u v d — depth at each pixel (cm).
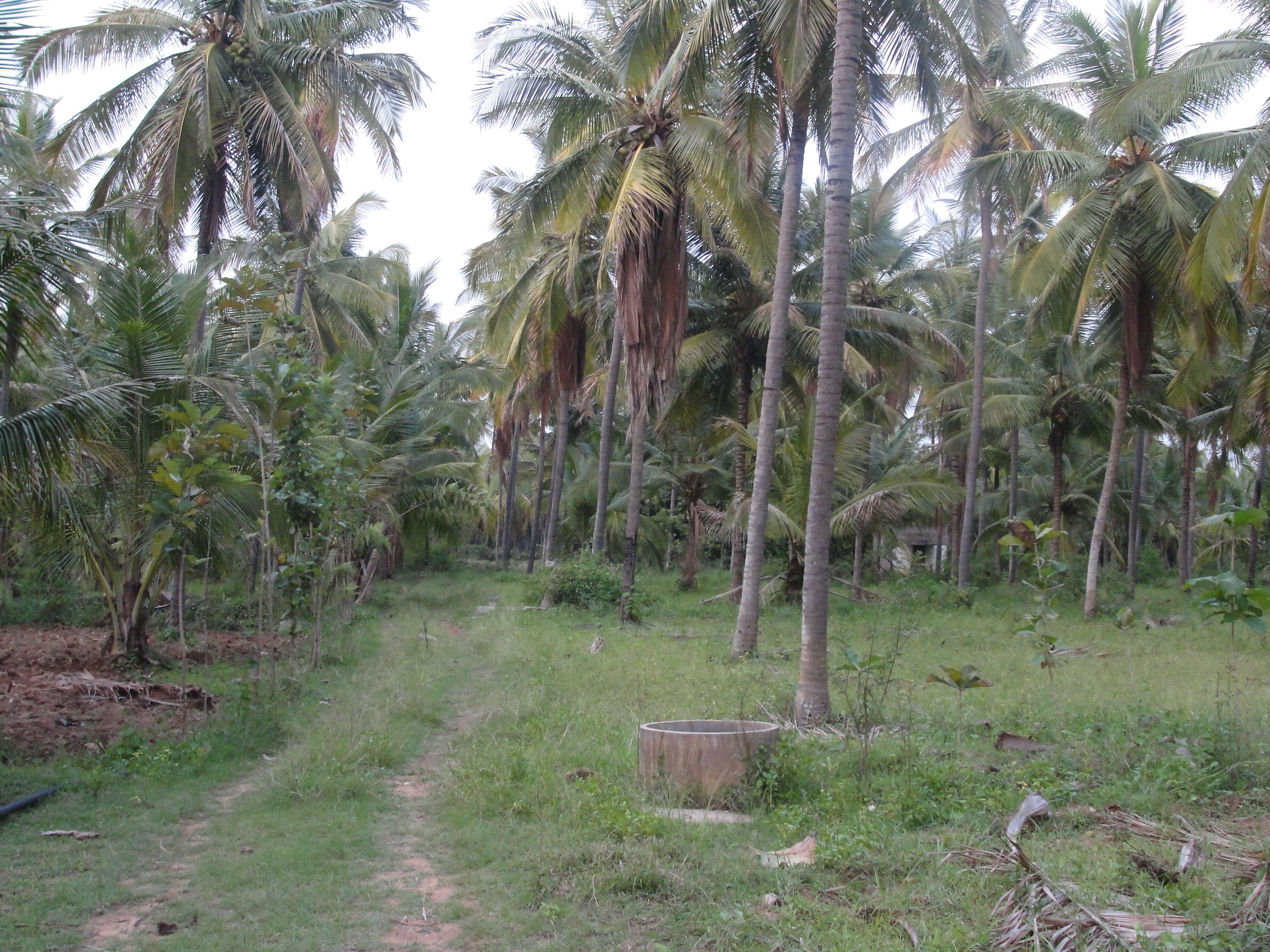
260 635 1199
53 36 1554
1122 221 1792
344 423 1553
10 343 784
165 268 1209
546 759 746
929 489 2048
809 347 2130
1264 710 894
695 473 3020
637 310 1591
